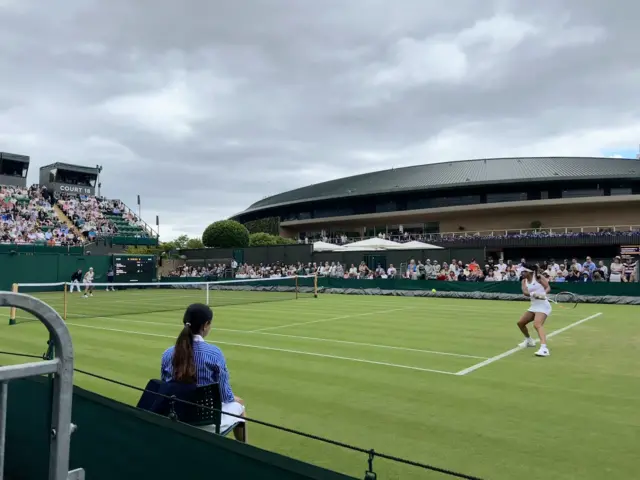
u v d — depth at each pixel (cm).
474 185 5875
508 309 1988
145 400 430
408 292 2831
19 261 3419
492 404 645
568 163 6300
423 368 859
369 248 3462
